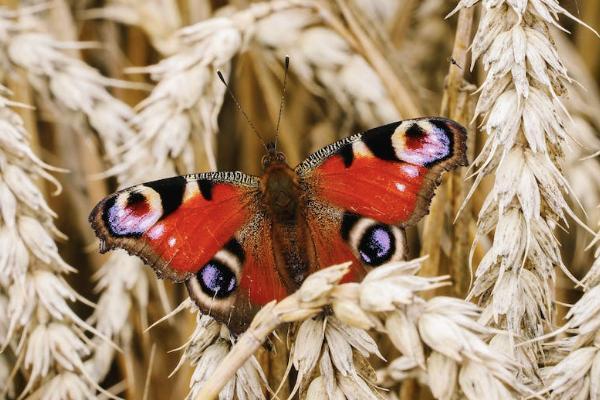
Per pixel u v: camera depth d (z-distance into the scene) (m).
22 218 0.46
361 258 0.44
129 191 0.44
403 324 0.41
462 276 0.48
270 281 0.44
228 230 0.44
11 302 0.46
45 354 0.46
